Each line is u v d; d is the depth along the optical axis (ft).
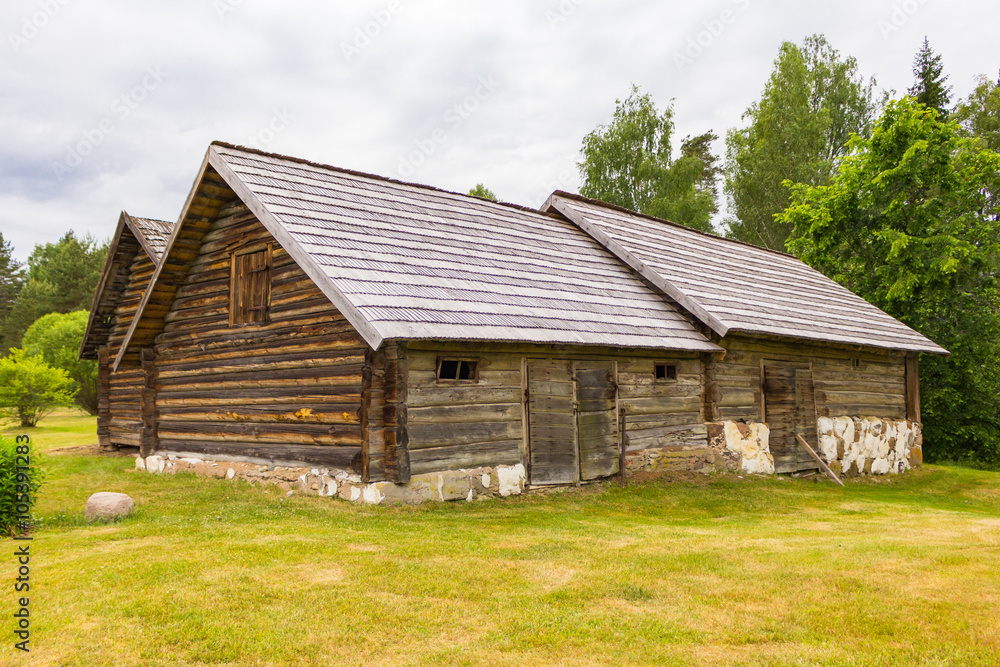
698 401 46.32
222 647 15.78
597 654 15.96
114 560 21.75
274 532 26.00
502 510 32.50
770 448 50.49
